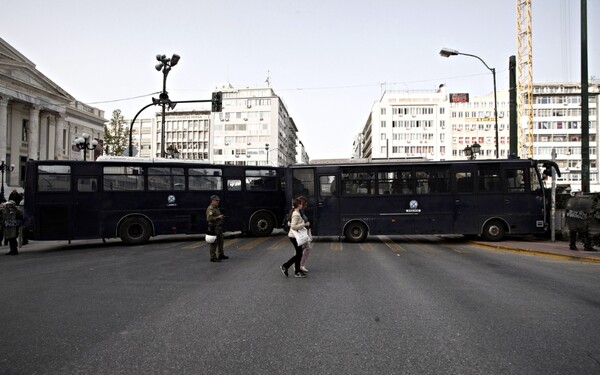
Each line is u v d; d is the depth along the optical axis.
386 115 99.12
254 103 98.75
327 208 16.66
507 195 16.28
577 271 9.63
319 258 11.85
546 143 98.50
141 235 16.41
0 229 16.30
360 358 4.16
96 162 16.00
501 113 101.00
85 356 4.23
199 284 8.00
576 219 12.70
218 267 10.17
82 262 11.38
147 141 111.25
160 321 5.48
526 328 5.14
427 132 98.81
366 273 9.26
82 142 28.56
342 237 18.70
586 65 14.89
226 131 99.44
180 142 109.75
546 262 11.12
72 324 5.35
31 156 51.50
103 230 15.91
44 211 15.29
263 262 10.99
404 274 9.13
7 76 47.22
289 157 125.44
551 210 15.99
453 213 16.30
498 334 4.91
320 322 5.41
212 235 11.02
